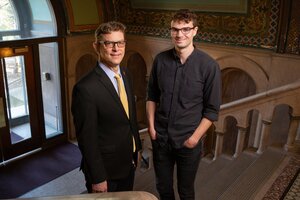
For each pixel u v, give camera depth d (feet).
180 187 7.11
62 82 21.59
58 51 20.53
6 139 19.62
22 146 20.63
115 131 6.24
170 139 6.56
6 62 18.47
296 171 8.29
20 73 19.45
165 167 7.04
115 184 6.70
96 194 3.19
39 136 21.56
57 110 22.75
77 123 5.81
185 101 6.30
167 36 18.72
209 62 6.02
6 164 19.69
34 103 20.67
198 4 16.48
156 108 7.14
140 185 9.70
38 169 19.40
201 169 10.18
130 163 6.81
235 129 17.67
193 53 6.11
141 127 23.77
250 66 15.39
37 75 20.29
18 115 20.29
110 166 6.41
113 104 5.99
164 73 6.43
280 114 14.39
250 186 7.68
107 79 5.96
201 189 8.25
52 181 18.13
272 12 13.96
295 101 9.05
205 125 6.22
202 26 16.90
